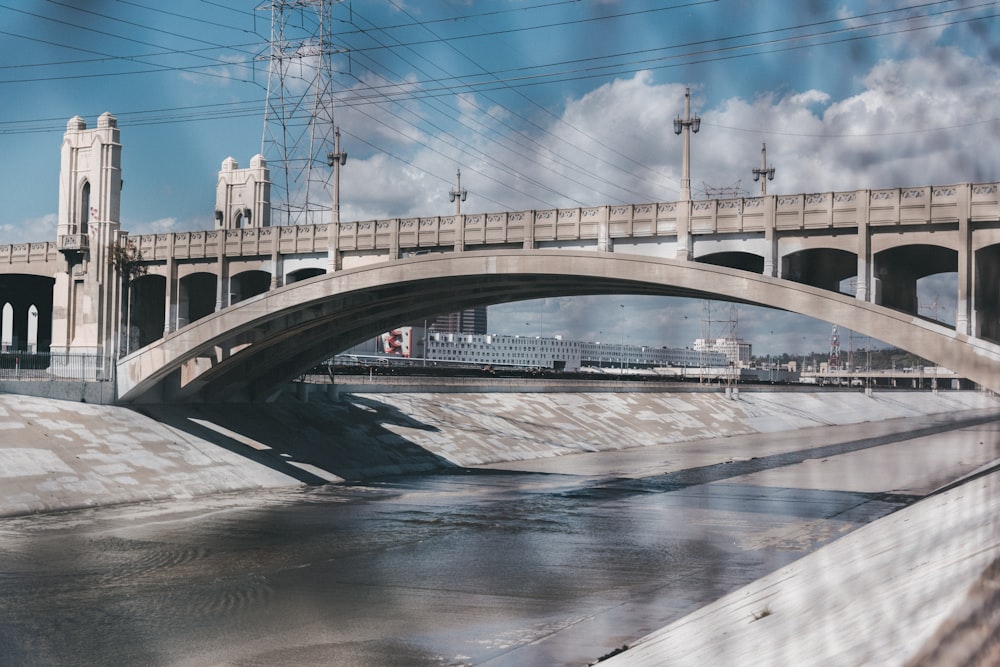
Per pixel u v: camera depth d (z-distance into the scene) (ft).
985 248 128.67
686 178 152.87
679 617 92.43
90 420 199.62
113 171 224.53
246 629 88.84
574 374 456.04
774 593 74.64
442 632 87.25
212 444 212.64
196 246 206.18
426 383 309.63
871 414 509.76
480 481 223.92
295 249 192.13
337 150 185.98
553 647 80.74
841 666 33.65
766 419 440.86
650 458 290.56
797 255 152.56
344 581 111.86
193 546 133.90
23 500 159.43
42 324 309.83
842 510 177.17
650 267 153.48
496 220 168.55
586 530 152.66
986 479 104.37
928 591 41.06
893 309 133.80
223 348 211.61
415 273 173.47
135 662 78.28
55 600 100.68
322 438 241.55
